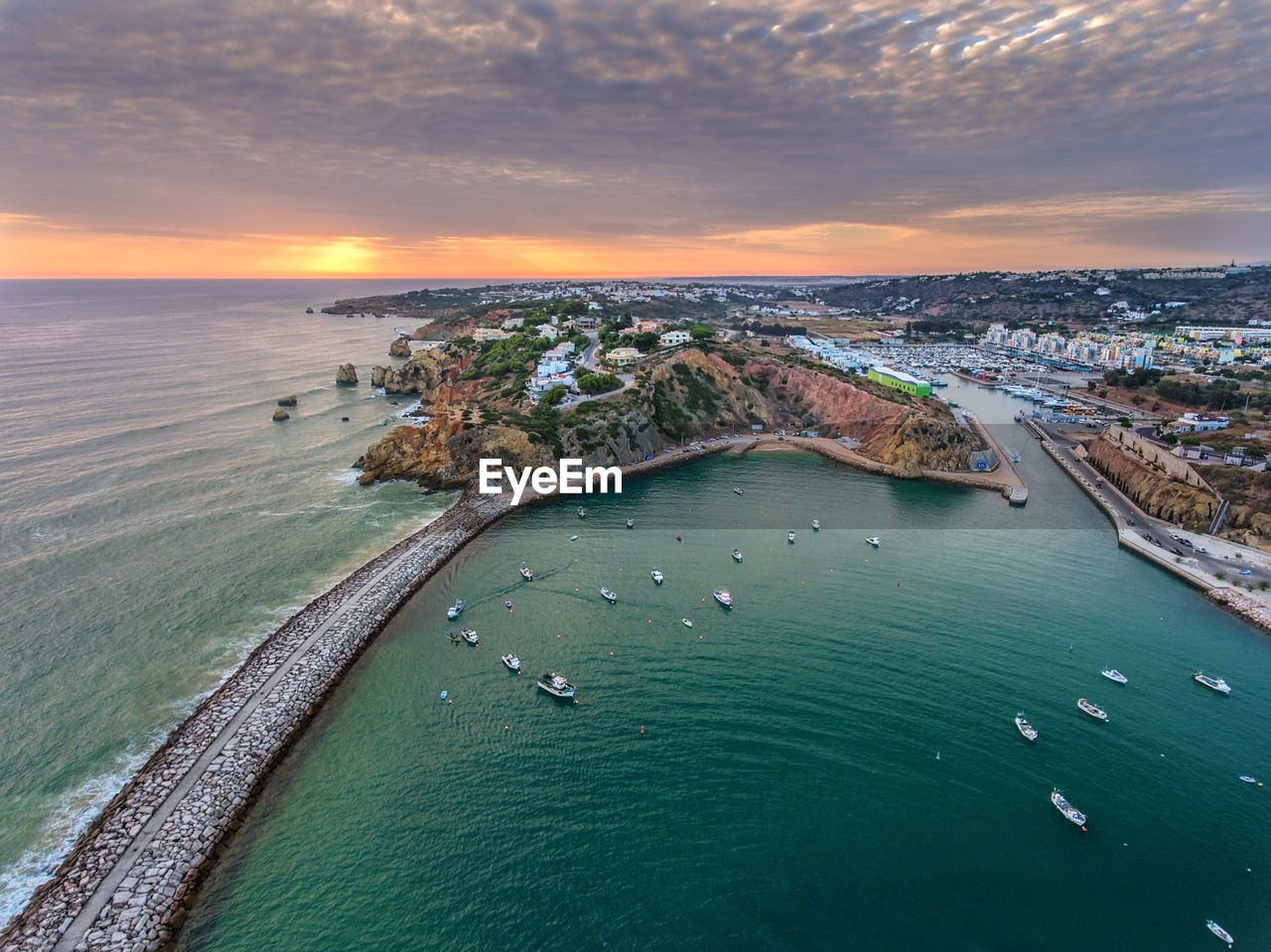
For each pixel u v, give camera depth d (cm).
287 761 7138
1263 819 6581
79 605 9738
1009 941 5353
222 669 8431
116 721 7494
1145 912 5625
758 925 5462
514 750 7319
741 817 6500
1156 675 8712
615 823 6419
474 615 9969
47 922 5256
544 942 5331
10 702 7725
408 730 7619
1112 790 6888
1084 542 12938
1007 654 9100
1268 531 12388
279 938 5338
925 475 16975
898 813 6569
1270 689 8450
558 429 16962
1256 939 5406
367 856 6056
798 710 7956
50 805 6375
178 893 5588
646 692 8256
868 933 5400
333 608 9725
